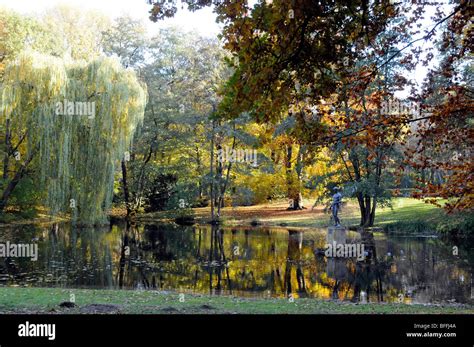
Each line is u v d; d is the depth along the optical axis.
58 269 14.88
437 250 19.95
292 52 7.09
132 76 25.44
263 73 6.83
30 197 26.91
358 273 15.38
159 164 37.88
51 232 24.12
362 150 24.94
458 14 9.30
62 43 33.12
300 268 16.25
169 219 34.41
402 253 19.23
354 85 8.93
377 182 26.08
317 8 6.56
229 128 30.78
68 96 21.91
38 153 22.83
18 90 21.05
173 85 39.47
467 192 9.97
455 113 9.76
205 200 43.12
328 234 20.64
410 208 32.00
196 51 37.62
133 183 37.78
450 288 13.05
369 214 28.16
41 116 21.17
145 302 9.10
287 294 12.16
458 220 24.44
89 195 23.30
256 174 37.59
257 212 37.47
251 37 6.77
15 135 23.91
